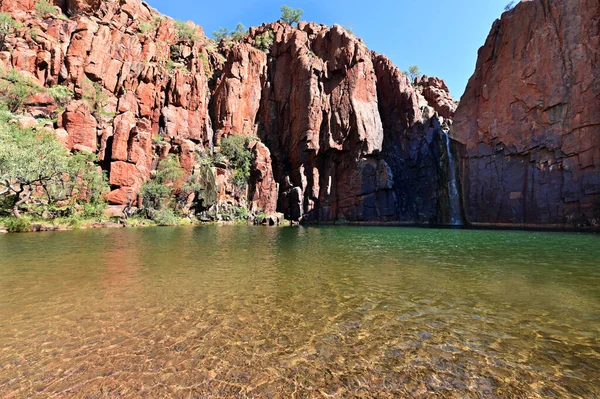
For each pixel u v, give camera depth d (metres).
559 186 39.72
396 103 67.38
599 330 6.62
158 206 50.28
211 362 5.27
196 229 38.84
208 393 4.43
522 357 5.50
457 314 7.55
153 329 6.58
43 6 57.56
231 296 8.90
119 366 5.12
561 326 6.83
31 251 17.17
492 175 47.25
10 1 55.31
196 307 7.96
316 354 5.56
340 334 6.38
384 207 59.50
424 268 13.02
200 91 63.00
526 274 11.87
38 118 47.00
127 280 10.70
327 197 62.22
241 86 67.75
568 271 12.38
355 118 61.88
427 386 4.64
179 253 17.23
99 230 33.47
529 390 4.56
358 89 64.25
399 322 7.04
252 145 62.97
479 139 49.22
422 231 36.03
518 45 45.06
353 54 65.56
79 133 46.94
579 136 38.25
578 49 39.25
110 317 7.24
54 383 4.64
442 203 55.50
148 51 63.53
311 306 8.08
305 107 64.00
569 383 4.73
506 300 8.62
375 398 4.36
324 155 64.12
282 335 6.33
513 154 44.84
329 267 13.21
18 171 28.89
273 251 18.33
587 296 8.97
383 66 70.25
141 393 4.42
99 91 54.56
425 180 59.66
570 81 39.50
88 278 10.96
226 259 15.23
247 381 4.73
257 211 59.03
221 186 56.97
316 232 34.88
